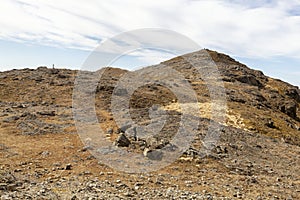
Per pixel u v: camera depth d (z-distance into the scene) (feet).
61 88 230.89
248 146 123.34
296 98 453.58
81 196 49.83
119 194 54.65
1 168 71.56
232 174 82.64
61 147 94.94
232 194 63.93
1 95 213.66
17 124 126.62
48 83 245.45
